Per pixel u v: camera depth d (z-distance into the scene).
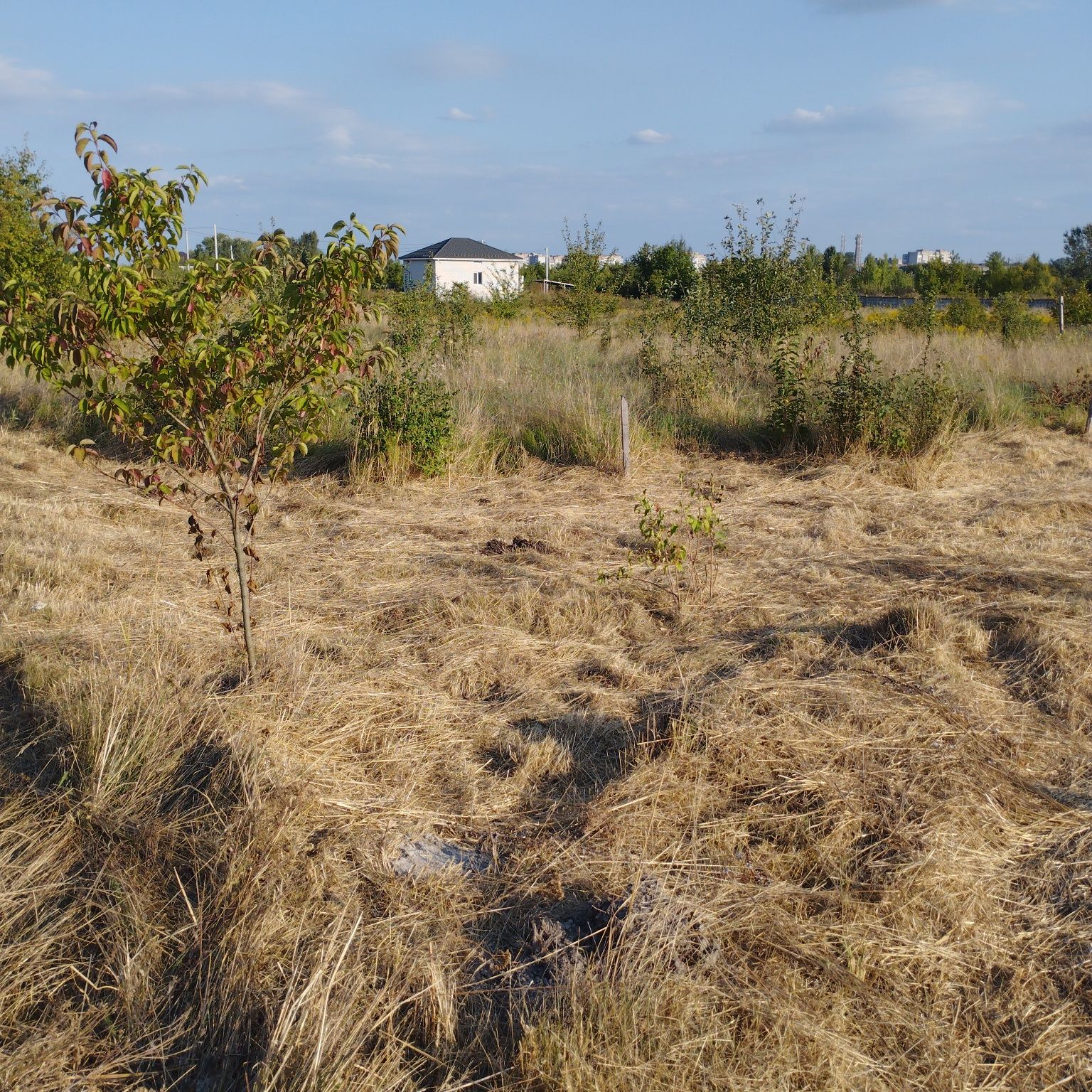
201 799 3.55
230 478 4.98
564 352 16.03
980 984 2.86
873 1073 2.52
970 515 8.46
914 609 5.39
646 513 6.42
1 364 13.37
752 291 14.96
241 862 3.11
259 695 4.38
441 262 50.38
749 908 3.09
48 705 4.15
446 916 3.07
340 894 3.12
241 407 4.23
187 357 3.96
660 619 5.85
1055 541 7.50
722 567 6.87
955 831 3.50
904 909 3.09
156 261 3.94
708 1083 2.42
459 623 5.60
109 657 4.77
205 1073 2.50
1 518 7.39
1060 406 13.46
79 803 3.47
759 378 13.94
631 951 2.79
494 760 4.10
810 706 4.41
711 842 3.45
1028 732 4.28
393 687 4.68
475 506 8.97
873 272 46.28
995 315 24.34
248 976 2.71
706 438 11.74
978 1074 2.54
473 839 3.54
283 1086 2.35
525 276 35.62
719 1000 2.69
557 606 5.87
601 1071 2.39
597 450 10.59
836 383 11.03
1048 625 5.30
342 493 9.38
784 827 3.52
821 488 9.55
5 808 3.41
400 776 3.91
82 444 4.04
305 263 4.29
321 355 4.16
